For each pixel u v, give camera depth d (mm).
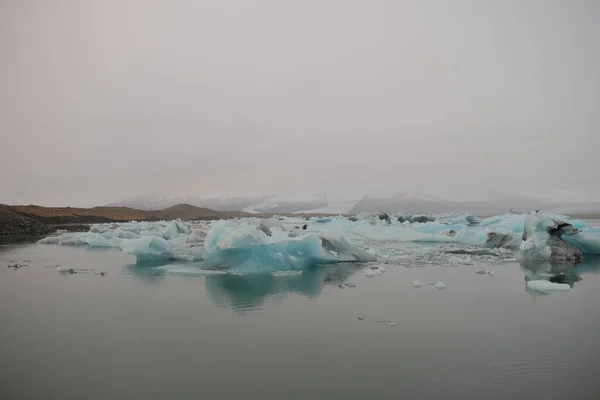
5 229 42531
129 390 6000
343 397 5770
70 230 50000
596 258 21359
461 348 7684
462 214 58875
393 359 7148
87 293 12664
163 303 11281
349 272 16984
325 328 8898
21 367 6840
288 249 18078
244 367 6805
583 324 9203
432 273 16562
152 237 20703
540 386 6113
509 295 12195
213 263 18312
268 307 10781
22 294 12516
